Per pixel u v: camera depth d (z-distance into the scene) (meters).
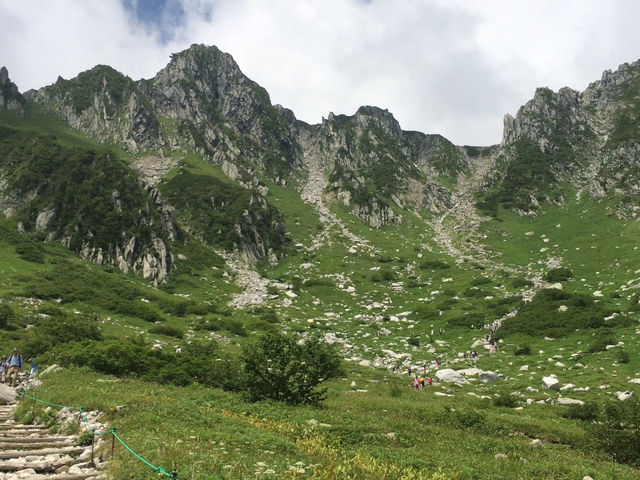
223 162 171.00
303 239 136.62
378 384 43.66
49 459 11.94
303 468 11.40
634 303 66.00
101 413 16.77
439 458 15.37
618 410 21.39
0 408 20.52
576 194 151.12
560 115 198.12
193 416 17.00
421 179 198.88
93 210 95.69
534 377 46.28
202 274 98.56
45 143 123.06
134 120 179.62
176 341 55.41
